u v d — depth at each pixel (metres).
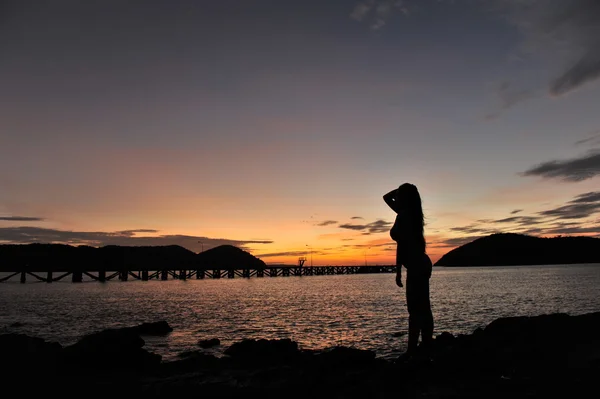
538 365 5.72
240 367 9.17
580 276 92.44
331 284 86.88
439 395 4.54
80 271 94.62
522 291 49.72
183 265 121.81
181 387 5.70
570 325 9.38
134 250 120.62
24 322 23.95
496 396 4.31
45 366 7.60
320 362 8.40
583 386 4.44
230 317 26.33
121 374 7.96
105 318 26.11
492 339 8.93
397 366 5.75
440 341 10.30
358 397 4.75
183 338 17.20
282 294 51.81
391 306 32.72
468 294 45.78
